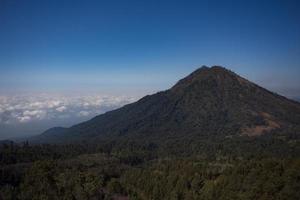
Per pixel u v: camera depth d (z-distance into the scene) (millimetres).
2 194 187750
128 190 199875
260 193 149000
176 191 176875
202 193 170625
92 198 191000
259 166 168125
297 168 151875
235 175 167875
